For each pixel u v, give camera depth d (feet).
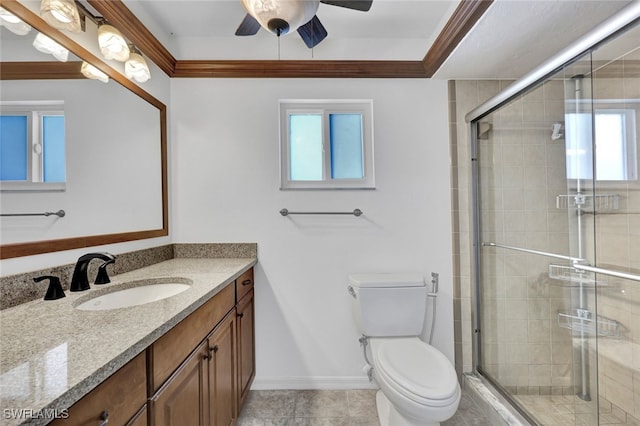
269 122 6.30
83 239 4.00
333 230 6.30
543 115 5.32
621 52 4.26
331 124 6.67
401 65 6.25
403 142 6.37
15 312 2.91
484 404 5.48
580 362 5.43
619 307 5.03
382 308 5.50
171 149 6.24
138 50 4.93
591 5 4.21
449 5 5.29
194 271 4.88
